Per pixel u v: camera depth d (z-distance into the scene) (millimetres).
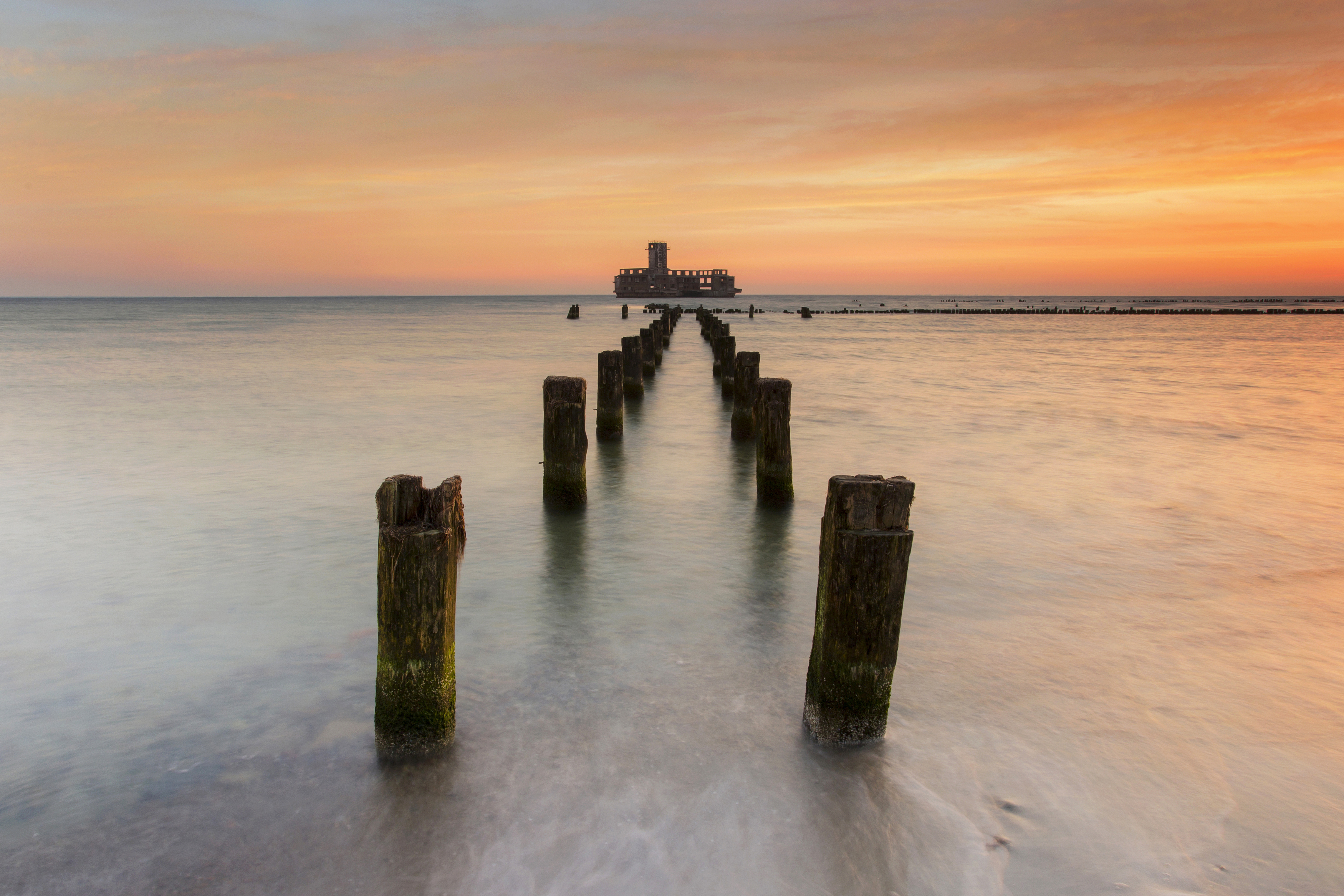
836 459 14578
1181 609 7699
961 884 4117
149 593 7965
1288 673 6379
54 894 4031
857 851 4328
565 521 10570
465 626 7172
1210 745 5336
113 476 12945
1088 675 6289
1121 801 4750
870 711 5137
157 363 32062
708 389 24453
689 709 5699
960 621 7352
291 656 6547
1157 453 15500
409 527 4945
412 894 4031
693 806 4660
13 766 5047
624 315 73438
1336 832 4508
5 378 26688
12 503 11297
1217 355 40750
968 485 12766
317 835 4438
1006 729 5465
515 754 5152
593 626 7191
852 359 36438
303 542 9578
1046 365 34406
